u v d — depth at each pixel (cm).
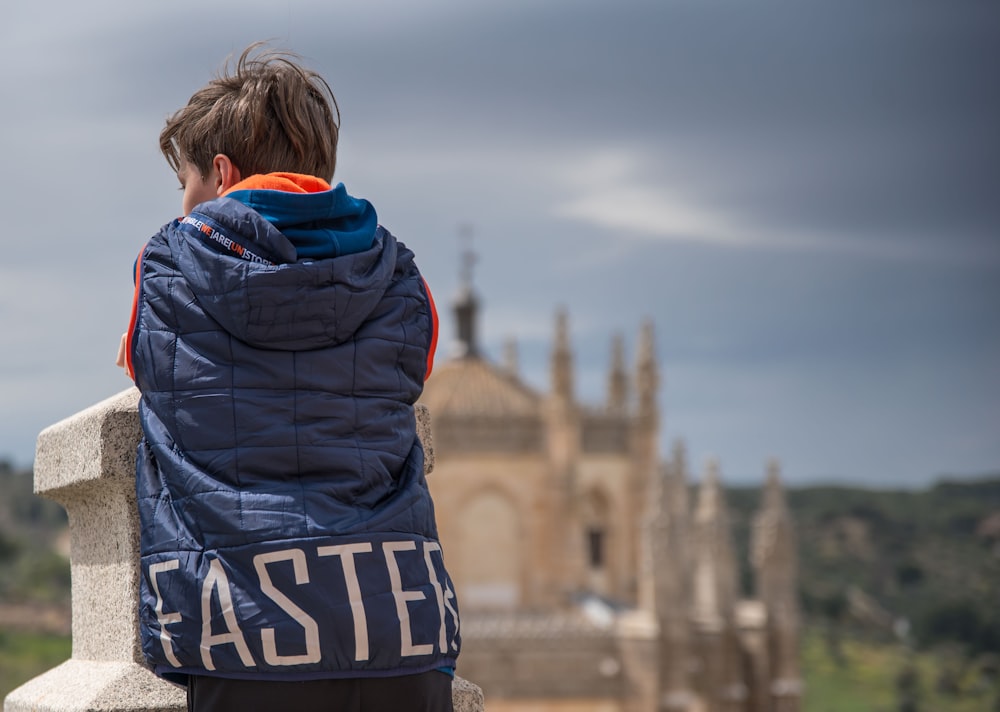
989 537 17000
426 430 576
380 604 396
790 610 8006
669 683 7112
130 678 512
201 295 410
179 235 422
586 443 8338
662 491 7331
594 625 7206
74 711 501
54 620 5972
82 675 538
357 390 417
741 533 18738
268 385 407
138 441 525
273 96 444
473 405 8200
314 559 393
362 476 409
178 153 464
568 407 8069
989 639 14025
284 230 418
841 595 15662
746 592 16788
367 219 439
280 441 403
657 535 7231
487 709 7038
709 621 7769
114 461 521
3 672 4531
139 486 427
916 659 13475
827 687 12381
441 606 410
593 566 8325
